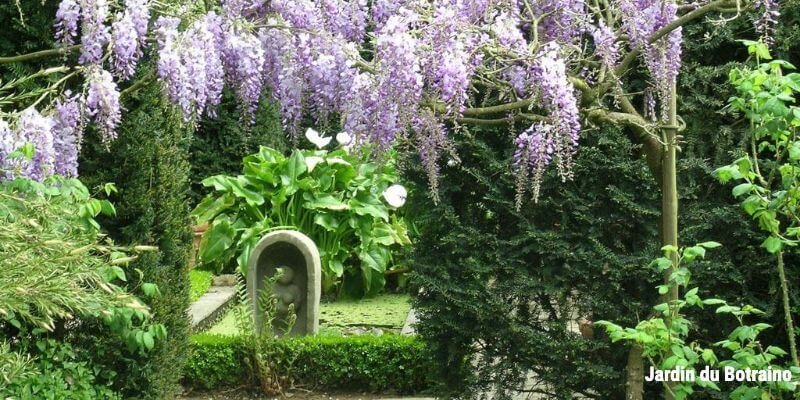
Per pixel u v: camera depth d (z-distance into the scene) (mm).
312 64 3611
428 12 3523
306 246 7809
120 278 4750
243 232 9844
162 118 5156
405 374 6949
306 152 10117
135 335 4895
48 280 3492
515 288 5031
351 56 3498
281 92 3742
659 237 4930
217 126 10680
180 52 3605
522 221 5027
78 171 4984
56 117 3852
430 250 5312
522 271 5066
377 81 3371
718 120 4824
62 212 4012
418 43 3430
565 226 5000
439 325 5223
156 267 5176
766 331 4820
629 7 3646
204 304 8789
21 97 3883
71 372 4895
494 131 5062
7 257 3389
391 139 3436
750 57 4547
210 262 10125
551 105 3521
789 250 4543
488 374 5242
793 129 3969
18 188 3801
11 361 4176
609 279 4945
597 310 4973
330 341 7016
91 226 4586
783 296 4379
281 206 9797
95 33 3570
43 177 3867
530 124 4969
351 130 3441
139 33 3629
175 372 5590
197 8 3738
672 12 3662
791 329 4078
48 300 3518
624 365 5094
